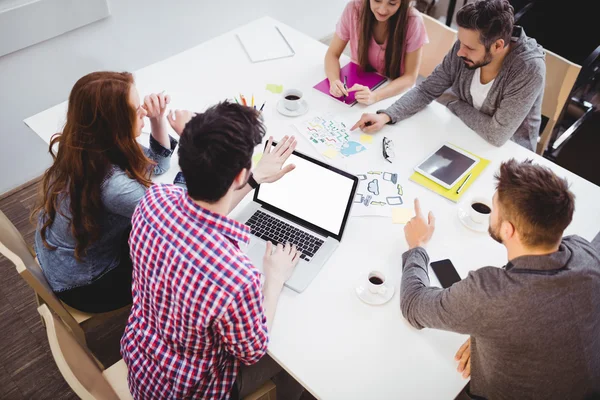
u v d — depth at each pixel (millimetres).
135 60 2922
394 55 2203
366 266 1494
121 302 1722
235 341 1161
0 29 2240
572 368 1134
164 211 1179
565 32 2648
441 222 1621
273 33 2467
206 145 1041
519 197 1056
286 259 1466
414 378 1257
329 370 1264
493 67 1941
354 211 1649
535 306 1079
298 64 2283
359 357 1291
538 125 2057
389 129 1974
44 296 1458
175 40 3041
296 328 1343
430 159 1828
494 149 1895
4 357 2086
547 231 1050
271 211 1635
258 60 2285
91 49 2666
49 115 1992
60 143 1438
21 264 1355
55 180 1461
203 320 1112
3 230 1499
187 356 1220
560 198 1030
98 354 2096
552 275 1067
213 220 1144
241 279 1105
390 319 1375
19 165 2715
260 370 1514
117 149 1453
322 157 1824
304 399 1967
